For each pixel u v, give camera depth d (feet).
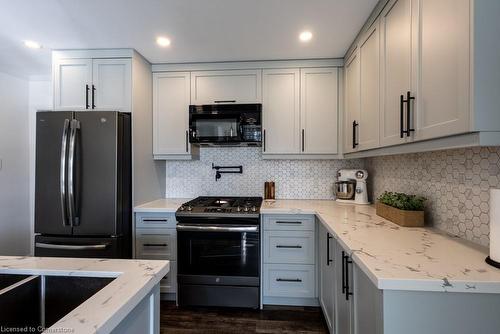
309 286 7.48
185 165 9.80
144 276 2.88
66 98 7.76
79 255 6.98
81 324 1.95
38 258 3.49
